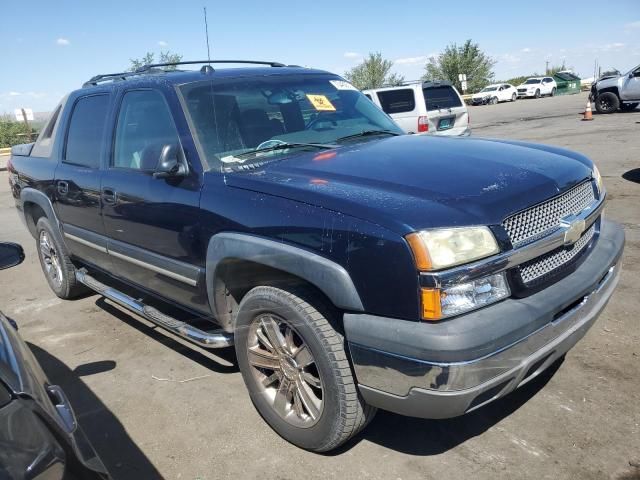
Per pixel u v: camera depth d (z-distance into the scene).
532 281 2.49
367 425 2.93
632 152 11.34
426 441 2.90
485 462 2.69
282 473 2.75
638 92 20.09
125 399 3.54
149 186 3.45
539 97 41.81
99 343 4.40
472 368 2.18
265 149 3.33
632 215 6.68
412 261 2.22
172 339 4.39
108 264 4.24
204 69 3.80
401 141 3.50
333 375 2.55
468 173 2.72
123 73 4.38
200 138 3.25
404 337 2.23
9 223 9.70
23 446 1.51
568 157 3.21
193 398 3.49
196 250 3.17
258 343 3.02
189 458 2.93
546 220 2.62
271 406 3.00
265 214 2.71
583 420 2.92
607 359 3.48
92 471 1.70
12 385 1.67
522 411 3.05
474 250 2.28
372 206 2.39
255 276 3.00
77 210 4.38
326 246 2.44
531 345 2.37
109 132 4.01
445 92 11.64
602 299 2.87
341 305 2.42
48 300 5.51
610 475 2.53
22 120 29.50
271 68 4.10
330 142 3.58
